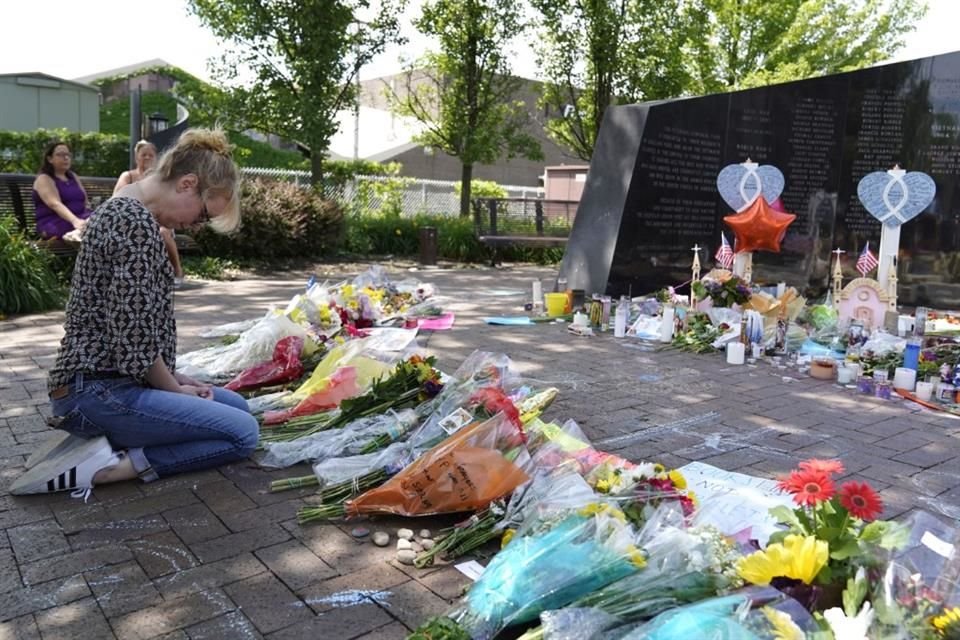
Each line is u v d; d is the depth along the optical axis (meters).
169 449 3.28
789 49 19.41
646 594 2.01
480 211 13.92
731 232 8.69
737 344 5.88
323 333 5.43
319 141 14.32
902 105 8.60
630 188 7.98
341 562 2.63
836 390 5.15
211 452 3.33
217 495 3.14
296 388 4.66
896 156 8.70
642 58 15.77
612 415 4.42
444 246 14.12
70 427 3.14
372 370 4.23
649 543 2.22
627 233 8.05
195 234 10.88
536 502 2.61
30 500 3.05
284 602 2.37
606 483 2.70
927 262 8.75
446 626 2.08
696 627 1.72
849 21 20.34
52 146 8.02
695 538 2.16
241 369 4.95
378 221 14.42
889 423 4.42
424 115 16.62
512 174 34.72
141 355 3.03
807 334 6.64
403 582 2.50
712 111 8.35
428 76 16.83
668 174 8.22
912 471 3.62
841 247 8.92
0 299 6.82
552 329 7.07
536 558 2.16
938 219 8.62
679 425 4.26
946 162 8.52
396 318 6.92
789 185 8.72
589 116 16.58
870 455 3.84
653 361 5.86
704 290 6.88
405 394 3.82
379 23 14.61
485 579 2.20
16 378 4.78
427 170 31.92
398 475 2.95
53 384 3.09
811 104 8.63
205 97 14.67
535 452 3.09
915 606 1.80
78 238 7.65
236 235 11.03
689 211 8.45
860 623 1.74
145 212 2.98
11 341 5.81
